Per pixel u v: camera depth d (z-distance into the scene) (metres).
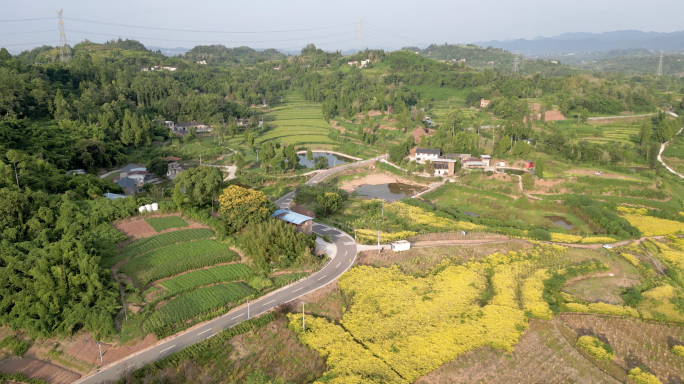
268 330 68.19
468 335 68.31
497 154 191.00
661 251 104.81
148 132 199.75
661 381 62.59
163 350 62.28
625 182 151.88
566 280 89.62
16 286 68.31
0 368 58.91
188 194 107.19
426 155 189.25
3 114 168.12
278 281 81.25
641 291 86.69
